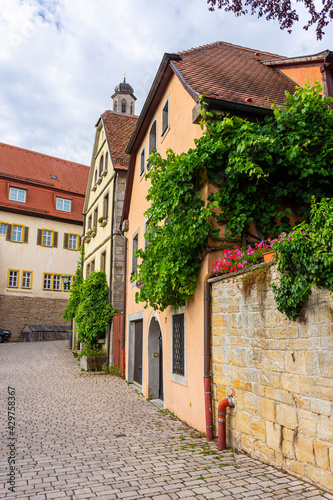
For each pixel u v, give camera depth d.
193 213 6.67
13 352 21.42
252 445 5.15
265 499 3.74
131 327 13.09
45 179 34.16
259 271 5.10
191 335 7.18
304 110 6.39
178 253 6.84
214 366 6.29
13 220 31.17
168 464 5.00
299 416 4.30
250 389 5.25
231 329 5.81
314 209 4.07
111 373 14.51
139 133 12.31
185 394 7.44
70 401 9.58
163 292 7.29
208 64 9.32
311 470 4.08
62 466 4.99
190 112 8.07
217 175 6.78
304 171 6.38
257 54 11.70
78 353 19.95
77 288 20.84
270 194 6.61
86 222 22.66
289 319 4.41
